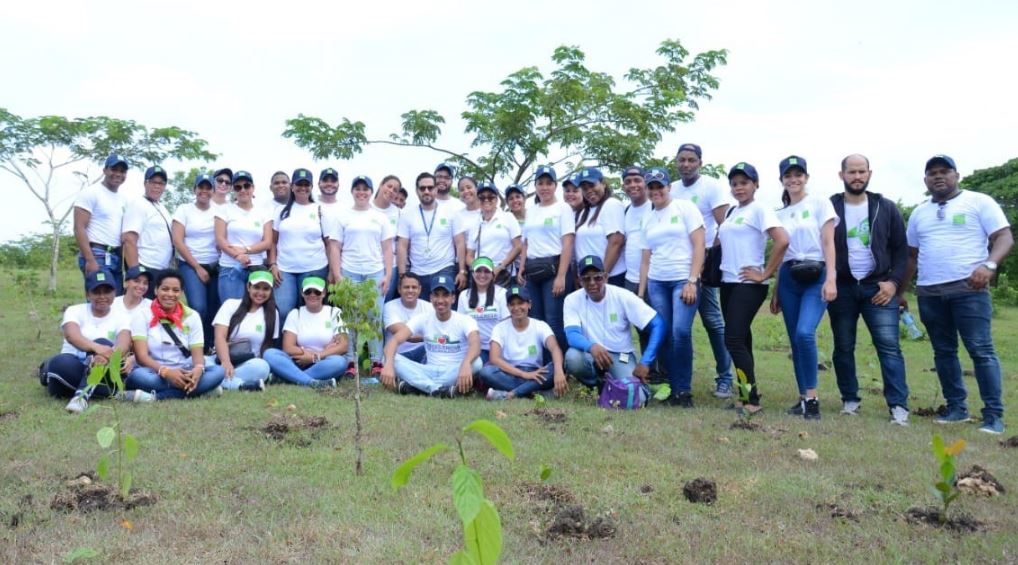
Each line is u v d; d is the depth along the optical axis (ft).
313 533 11.03
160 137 62.64
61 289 65.16
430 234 28.02
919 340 44.57
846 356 21.81
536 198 27.20
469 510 5.36
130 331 21.53
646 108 50.96
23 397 21.03
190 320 22.07
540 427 18.31
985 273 19.34
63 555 10.00
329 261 27.43
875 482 14.23
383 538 10.88
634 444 16.76
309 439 16.48
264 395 21.72
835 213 20.88
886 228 20.93
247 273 26.53
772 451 16.48
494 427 5.45
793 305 21.79
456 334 24.16
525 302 23.67
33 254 91.76
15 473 13.58
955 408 20.92
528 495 12.93
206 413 18.94
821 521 12.09
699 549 10.82
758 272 21.42
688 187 25.31
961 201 20.15
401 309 25.70
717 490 13.57
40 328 38.14
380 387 24.16
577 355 23.29
